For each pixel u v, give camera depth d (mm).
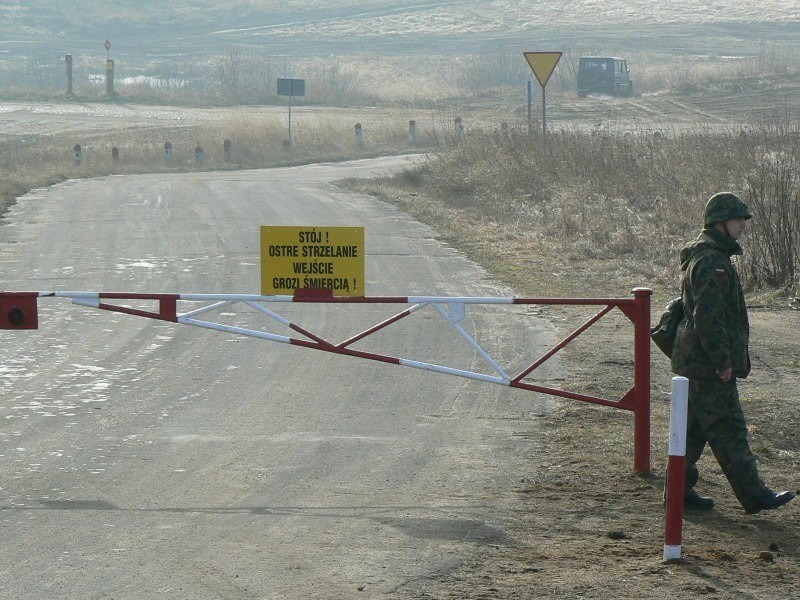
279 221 25625
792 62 71438
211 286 17859
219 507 8055
